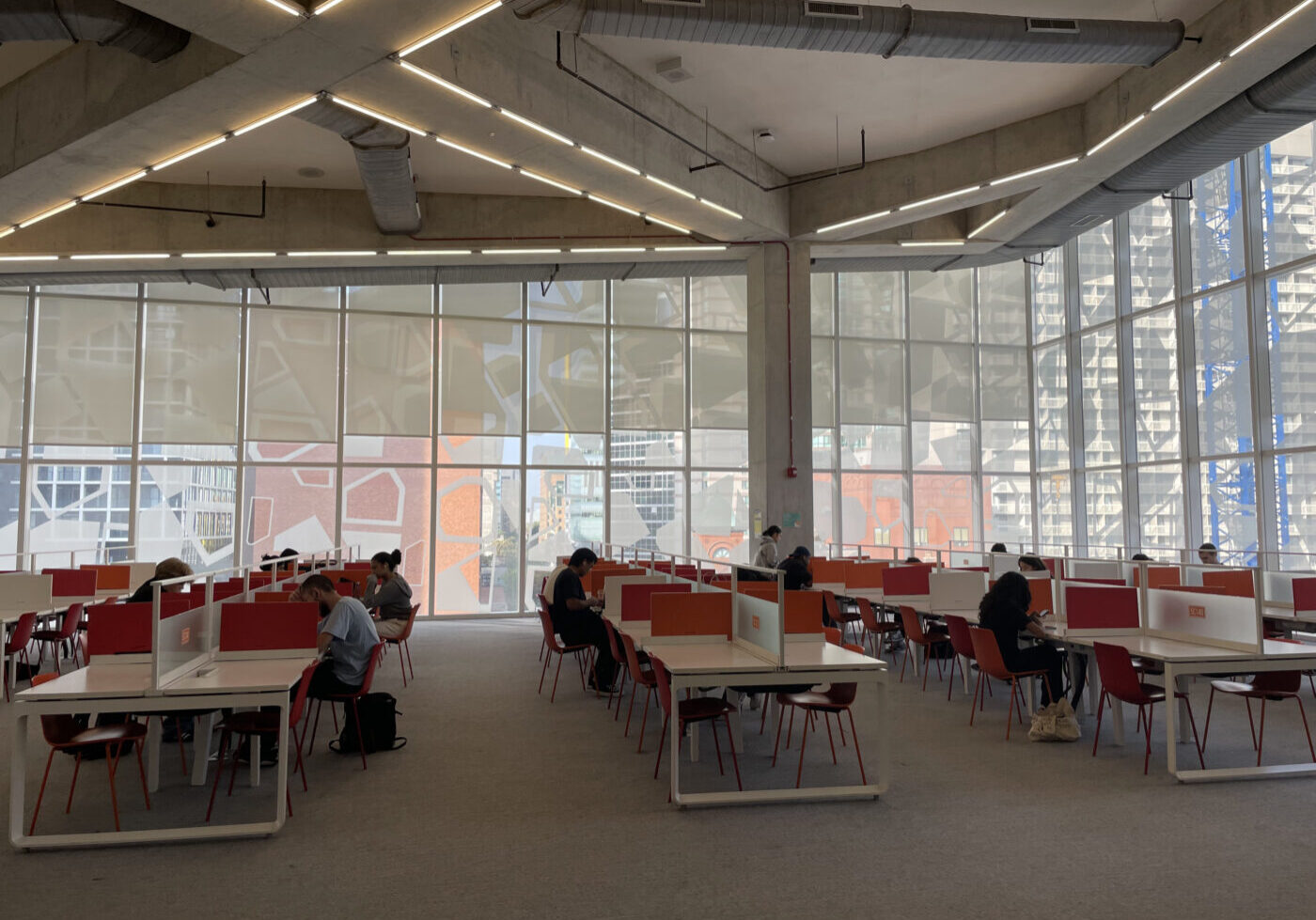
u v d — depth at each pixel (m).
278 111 5.98
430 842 3.64
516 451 12.20
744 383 13.04
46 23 5.04
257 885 3.21
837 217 9.35
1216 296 10.41
